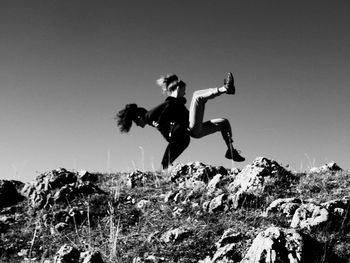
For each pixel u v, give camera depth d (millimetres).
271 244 4223
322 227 4836
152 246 4941
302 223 4945
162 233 5211
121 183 7141
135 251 4895
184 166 7172
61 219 5762
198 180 6723
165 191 6543
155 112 6504
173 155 6680
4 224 5664
